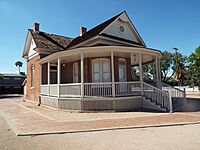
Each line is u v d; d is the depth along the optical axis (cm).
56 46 2156
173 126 851
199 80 2877
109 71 1641
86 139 668
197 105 1620
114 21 1850
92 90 1388
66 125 901
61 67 2028
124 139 655
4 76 5059
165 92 1315
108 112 1294
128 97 1359
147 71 5538
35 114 1288
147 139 647
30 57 2348
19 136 727
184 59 6184
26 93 2550
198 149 542
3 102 2403
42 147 593
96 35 1661
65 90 1465
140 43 2127
